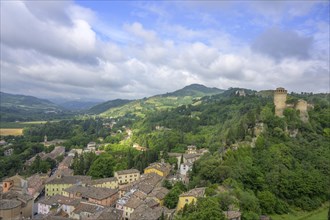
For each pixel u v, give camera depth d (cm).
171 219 13038
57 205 16512
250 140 19012
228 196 12288
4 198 15938
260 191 14975
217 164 15962
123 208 15300
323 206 16225
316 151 19050
